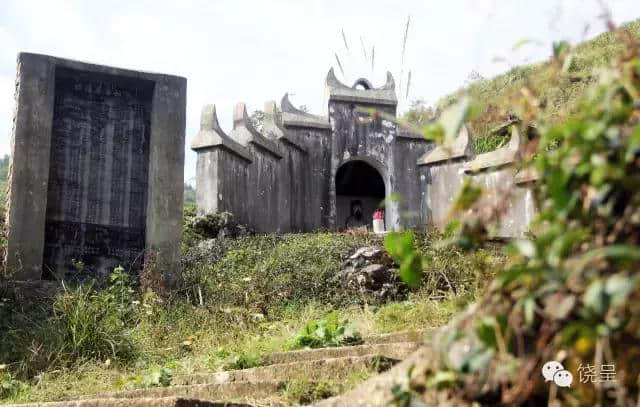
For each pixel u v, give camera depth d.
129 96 11.87
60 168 11.16
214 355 7.94
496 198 2.48
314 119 20.52
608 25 2.21
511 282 2.16
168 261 11.36
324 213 20.03
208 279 11.55
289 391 5.34
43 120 11.01
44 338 8.40
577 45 2.25
